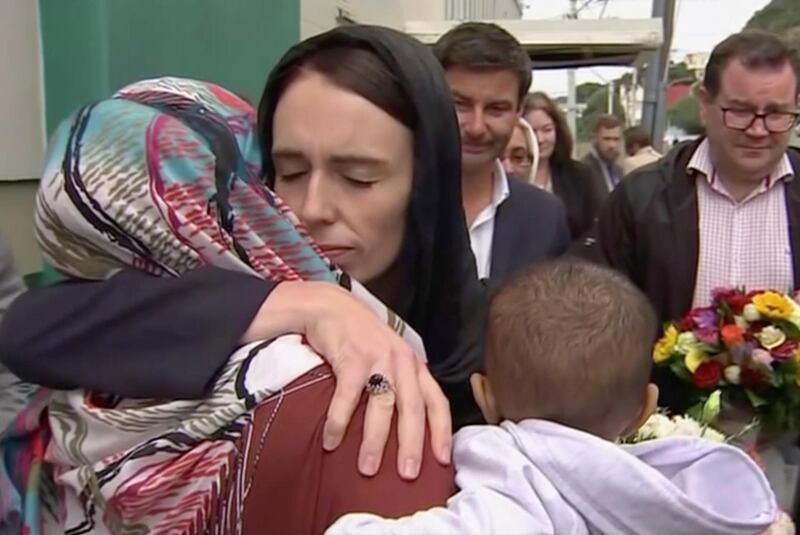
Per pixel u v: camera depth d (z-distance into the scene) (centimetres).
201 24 261
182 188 82
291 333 79
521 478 77
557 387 92
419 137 95
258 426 73
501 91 210
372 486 71
